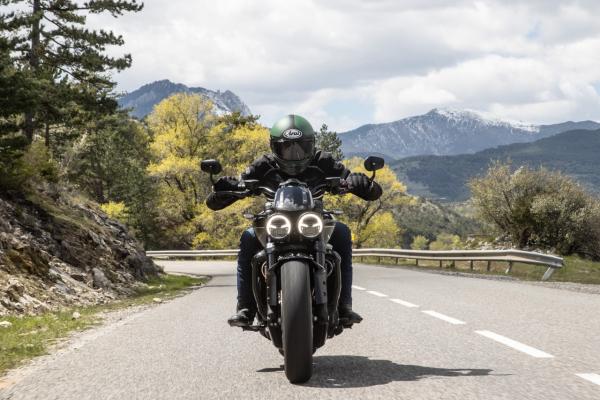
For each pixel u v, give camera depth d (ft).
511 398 14.57
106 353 22.86
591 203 108.99
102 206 195.83
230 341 24.94
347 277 18.85
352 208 215.51
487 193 116.57
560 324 26.99
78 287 52.06
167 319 34.09
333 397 15.21
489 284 51.83
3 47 60.23
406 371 18.03
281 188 17.25
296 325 16.02
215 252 171.83
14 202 59.67
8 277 42.93
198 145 221.66
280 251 17.01
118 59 95.71
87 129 138.21
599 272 73.51
